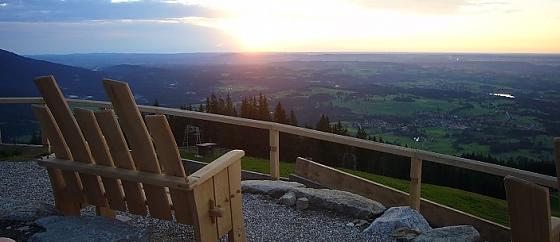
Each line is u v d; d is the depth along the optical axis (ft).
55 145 9.20
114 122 8.05
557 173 5.96
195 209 7.82
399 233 11.57
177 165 7.68
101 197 9.17
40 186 15.33
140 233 8.91
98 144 8.52
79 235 8.47
